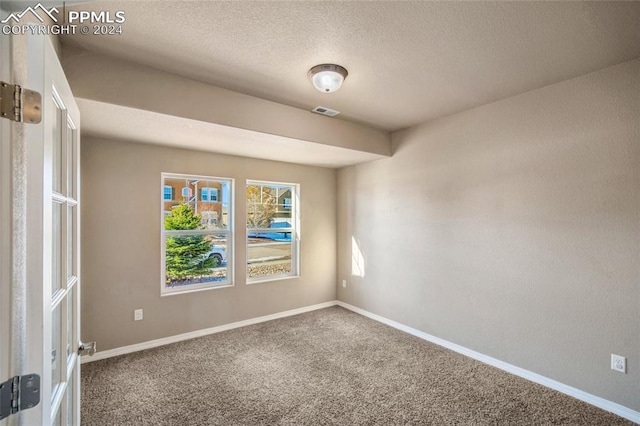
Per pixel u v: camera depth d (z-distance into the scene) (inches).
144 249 131.0
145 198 131.3
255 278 167.5
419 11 65.2
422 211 141.7
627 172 86.2
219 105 102.3
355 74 93.6
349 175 184.1
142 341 129.7
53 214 43.1
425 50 80.4
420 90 105.3
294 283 176.7
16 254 30.0
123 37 74.8
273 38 75.3
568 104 97.0
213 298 148.6
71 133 53.5
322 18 67.6
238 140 124.2
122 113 91.4
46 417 33.3
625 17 67.1
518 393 97.2
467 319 123.9
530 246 105.6
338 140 134.6
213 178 150.0
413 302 145.7
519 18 67.6
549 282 101.2
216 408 89.3
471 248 122.5
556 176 99.6
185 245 145.5
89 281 119.3
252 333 146.8
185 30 72.0
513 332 109.9
